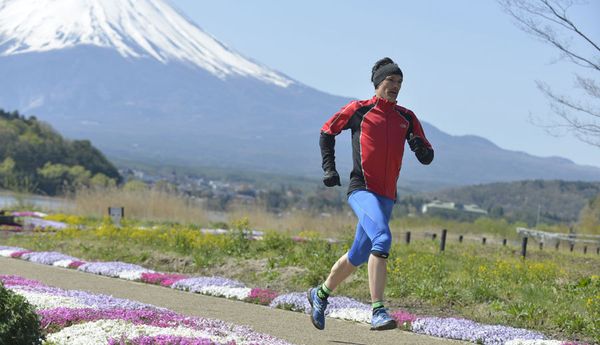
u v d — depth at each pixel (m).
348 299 17.88
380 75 11.60
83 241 32.25
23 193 59.12
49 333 12.63
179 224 46.41
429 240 44.91
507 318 16.84
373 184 11.50
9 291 11.10
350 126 11.70
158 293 19.66
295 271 23.02
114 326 12.61
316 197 117.25
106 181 113.81
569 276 26.81
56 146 121.69
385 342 14.02
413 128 11.82
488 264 27.53
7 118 126.94
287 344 12.34
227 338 12.01
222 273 24.22
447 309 18.41
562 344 14.06
